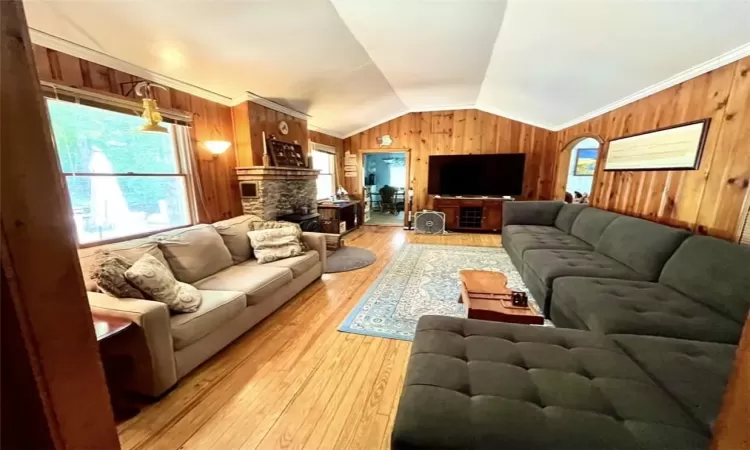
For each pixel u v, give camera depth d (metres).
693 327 1.58
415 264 4.07
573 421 1.02
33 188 0.38
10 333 0.37
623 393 1.15
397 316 2.67
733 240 2.09
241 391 1.79
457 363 1.34
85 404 0.46
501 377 1.24
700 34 1.97
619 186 3.48
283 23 2.41
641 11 1.93
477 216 6.05
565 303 2.19
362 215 7.05
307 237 3.46
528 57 3.12
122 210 2.56
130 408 1.65
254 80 3.26
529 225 4.53
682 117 2.59
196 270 2.50
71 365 0.44
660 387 1.19
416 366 1.34
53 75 2.04
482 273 2.81
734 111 2.11
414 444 1.00
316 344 2.26
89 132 2.30
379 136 6.66
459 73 4.00
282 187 4.14
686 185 2.52
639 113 3.17
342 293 3.15
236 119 3.65
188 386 1.82
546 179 5.89
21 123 0.37
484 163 5.90
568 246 3.28
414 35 2.84
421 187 6.58
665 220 2.75
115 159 2.49
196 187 3.16
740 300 1.62
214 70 2.88
